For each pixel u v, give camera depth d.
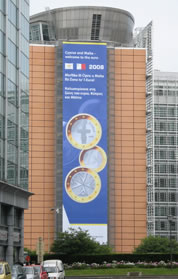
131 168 147.00
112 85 149.88
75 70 147.38
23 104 79.44
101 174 144.12
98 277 78.06
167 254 97.69
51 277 54.81
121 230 144.12
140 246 129.12
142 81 150.88
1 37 71.12
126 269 90.00
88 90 147.00
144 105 150.25
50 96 148.00
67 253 109.06
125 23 170.00
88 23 166.75
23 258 78.06
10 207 73.19
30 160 144.88
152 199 193.25
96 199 143.00
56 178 144.25
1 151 69.50
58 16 166.88
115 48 151.38
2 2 71.81
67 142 145.25
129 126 148.75
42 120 146.88
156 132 198.00
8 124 72.56
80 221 141.88
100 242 141.38
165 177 195.88
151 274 81.38
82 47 148.25
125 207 145.25
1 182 66.81
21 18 79.81
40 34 167.75
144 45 177.75
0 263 41.03
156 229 191.75
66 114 146.12
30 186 144.00
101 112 146.62
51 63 149.38
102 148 145.25
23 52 80.38
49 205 143.38
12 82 75.00
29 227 142.00
